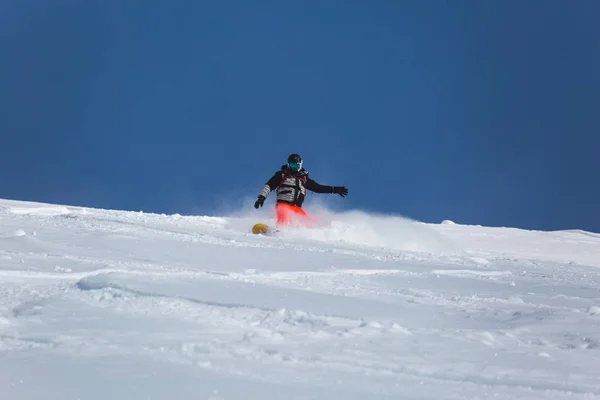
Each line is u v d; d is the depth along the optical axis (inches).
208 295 491.8
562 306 595.8
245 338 380.2
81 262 624.4
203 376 299.1
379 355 364.2
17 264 584.7
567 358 388.8
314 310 467.8
